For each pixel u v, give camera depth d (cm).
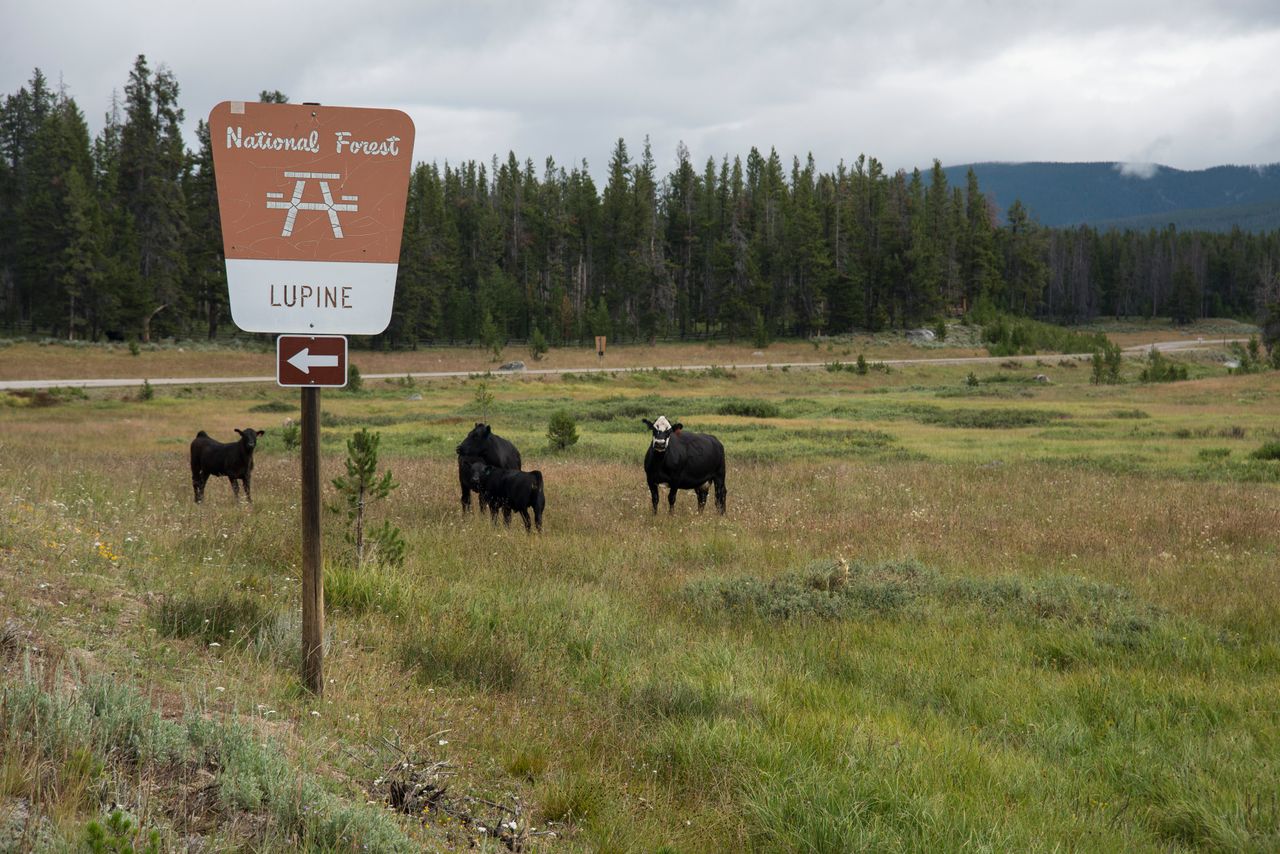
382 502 1508
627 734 557
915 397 6819
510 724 549
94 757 354
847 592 960
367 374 8662
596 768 496
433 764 459
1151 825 491
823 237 14575
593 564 1074
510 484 1341
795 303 13738
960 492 1844
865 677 718
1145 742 587
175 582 758
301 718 494
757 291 12862
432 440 3152
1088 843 451
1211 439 3288
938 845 431
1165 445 3044
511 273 14050
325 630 674
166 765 376
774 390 8244
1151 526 1441
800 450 2862
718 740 530
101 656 513
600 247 13400
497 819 425
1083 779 535
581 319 12631
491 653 671
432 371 9344
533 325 13350
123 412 4747
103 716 384
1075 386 7462
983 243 16038
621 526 1394
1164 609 915
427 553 1084
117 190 10306
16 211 10144
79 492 1240
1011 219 18588
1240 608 915
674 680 648
